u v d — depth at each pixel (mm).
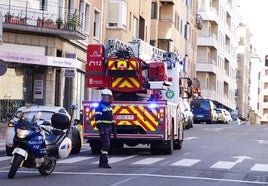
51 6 31281
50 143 13734
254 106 156375
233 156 20875
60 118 14148
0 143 23703
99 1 39656
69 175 14062
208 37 83000
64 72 32062
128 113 19625
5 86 30234
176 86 24656
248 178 14641
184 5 66875
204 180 13852
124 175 14289
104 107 16109
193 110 56188
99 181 13062
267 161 19516
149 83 21109
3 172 14422
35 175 13938
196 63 80812
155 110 19578
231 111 102375
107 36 41438
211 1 88438
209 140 30391
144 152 21844
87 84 20922
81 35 32562
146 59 22625
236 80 119812
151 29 56094
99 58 20766
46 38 31453
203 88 83375
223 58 96062
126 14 42688
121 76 20625
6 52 29422
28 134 13227
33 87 31500
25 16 30328
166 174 14758
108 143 16031
